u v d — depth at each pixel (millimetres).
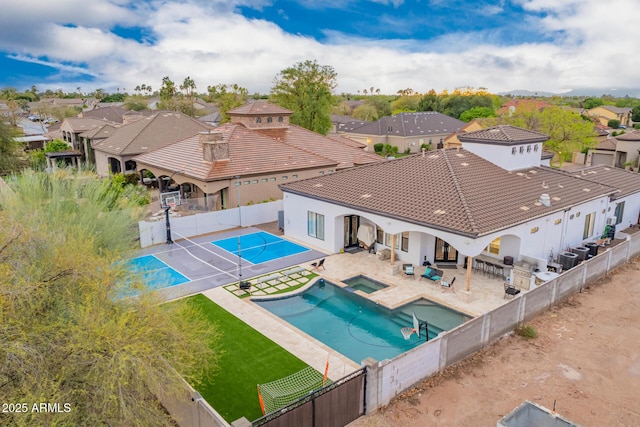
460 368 14789
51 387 8914
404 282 22641
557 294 19484
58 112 128000
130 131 52500
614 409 13031
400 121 85000
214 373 14656
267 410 12609
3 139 50219
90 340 9656
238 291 21594
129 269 14500
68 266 11016
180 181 35781
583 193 27328
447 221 21234
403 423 12219
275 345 16578
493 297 20797
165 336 11266
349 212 25781
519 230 22359
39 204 15812
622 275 23141
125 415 9492
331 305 20797
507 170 28547
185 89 121938
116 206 23531
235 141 38219
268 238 30281
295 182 30359
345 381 11758
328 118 65312
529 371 14758
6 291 9523
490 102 122812
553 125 54312
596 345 16422
